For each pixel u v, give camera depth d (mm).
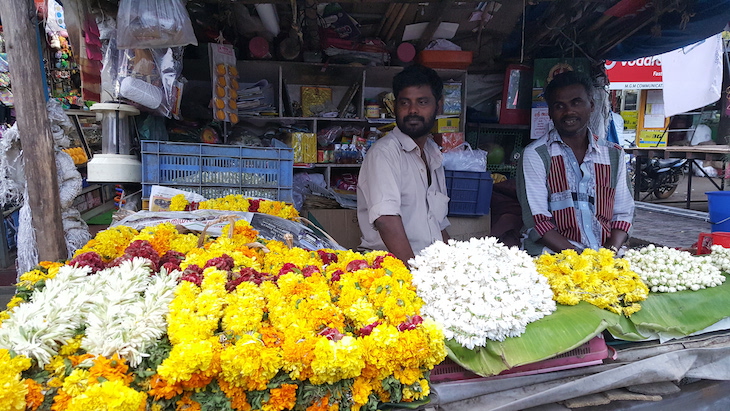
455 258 1538
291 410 1210
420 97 2283
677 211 8766
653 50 4055
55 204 2188
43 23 5133
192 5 3580
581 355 1595
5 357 1024
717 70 7594
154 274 1495
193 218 2221
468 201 3635
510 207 3939
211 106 3916
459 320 1387
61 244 2230
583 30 4031
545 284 1634
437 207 2477
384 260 1604
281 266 1593
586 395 1635
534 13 3914
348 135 4508
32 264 2271
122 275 1354
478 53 4477
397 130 2379
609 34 3916
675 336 1731
